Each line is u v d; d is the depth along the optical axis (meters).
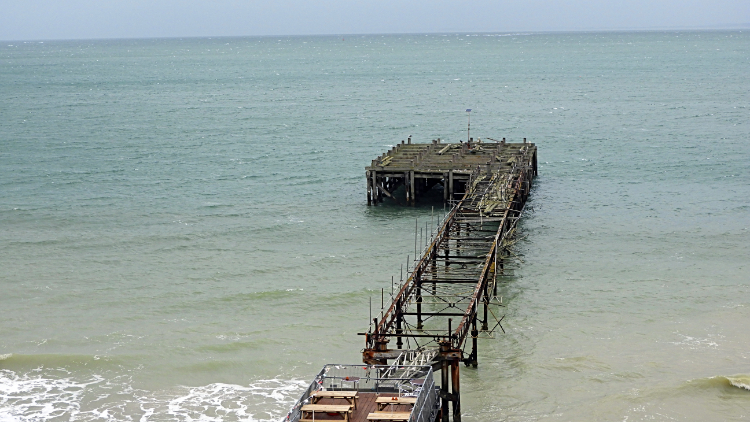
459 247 52.84
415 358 32.25
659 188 78.31
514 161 73.19
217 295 49.09
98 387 37.44
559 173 87.88
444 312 46.22
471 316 38.28
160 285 51.09
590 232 62.81
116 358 40.09
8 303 47.81
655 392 36.09
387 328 36.16
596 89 188.25
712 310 45.66
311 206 72.69
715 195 74.44
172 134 121.56
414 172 71.44
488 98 174.62
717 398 35.62
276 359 40.19
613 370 38.47
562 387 37.03
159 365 39.53
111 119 141.25
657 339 41.88
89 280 52.03
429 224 65.62
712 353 40.00
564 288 49.97
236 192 78.81
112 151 104.50
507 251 55.88
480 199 60.84
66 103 170.25
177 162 95.94
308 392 29.61
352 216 68.81
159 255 57.50
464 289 49.91
